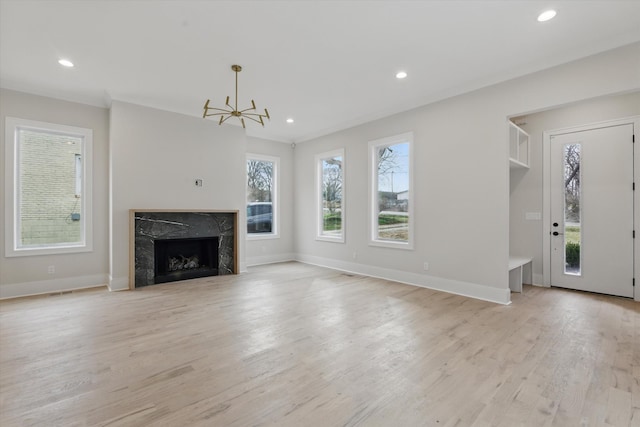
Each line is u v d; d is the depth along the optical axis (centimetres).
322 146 645
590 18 264
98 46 312
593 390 197
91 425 165
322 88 420
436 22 273
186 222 513
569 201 445
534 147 472
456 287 425
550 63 334
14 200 407
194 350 254
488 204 392
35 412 175
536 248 471
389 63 349
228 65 354
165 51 322
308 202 682
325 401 187
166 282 492
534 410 178
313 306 371
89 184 459
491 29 282
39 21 269
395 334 286
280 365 229
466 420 170
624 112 401
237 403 185
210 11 257
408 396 192
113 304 378
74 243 457
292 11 257
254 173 675
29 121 414
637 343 265
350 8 254
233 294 424
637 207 391
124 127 452
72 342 268
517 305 371
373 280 510
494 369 223
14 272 407
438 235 444
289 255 713
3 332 289
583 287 432
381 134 526
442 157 438
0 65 352
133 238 453
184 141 510
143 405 183
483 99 395
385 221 538
